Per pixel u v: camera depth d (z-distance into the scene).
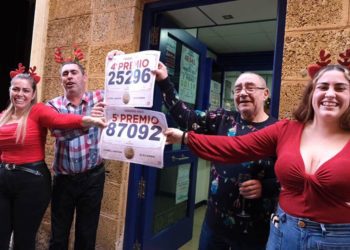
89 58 2.41
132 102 1.49
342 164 0.92
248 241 1.41
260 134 1.19
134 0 2.21
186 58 2.79
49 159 2.55
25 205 1.73
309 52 1.55
